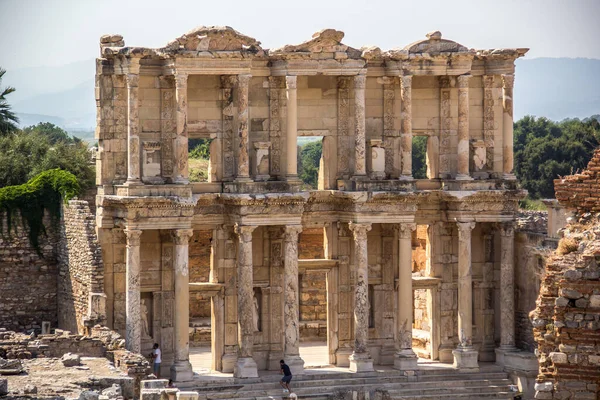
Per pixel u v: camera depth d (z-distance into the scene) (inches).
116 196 2746.1
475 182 2997.0
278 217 2817.4
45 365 2071.9
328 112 2950.3
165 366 2842.0
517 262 3053.6
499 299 3088.1
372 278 3011.8
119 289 2805.1
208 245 3353.8
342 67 2866.6
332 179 2960.1
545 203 2915.8
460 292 2989.7
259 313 2933.1
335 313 2962.6
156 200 2716.5
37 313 2960.1
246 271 2800.2
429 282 3036.4
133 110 2748.5
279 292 2928.2
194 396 1657.2
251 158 2888.8
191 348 3255.4
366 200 2871.6
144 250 2834.6
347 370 2888.8
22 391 1766.7
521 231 3043.8
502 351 2999.5
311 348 3186.5
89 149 3535.9
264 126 2896.2
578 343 1270.9
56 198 2950.3
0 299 2928.2
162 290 2844.5
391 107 2989.7
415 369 2915.8
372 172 2947.8
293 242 2827.3
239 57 2775.6
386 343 3014.3
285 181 2844.5
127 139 2787.9
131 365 2279.8
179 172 2778.1
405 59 2918.3
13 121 4052.7
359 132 2901.1
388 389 2829.7
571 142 5398.6
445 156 3036.4
